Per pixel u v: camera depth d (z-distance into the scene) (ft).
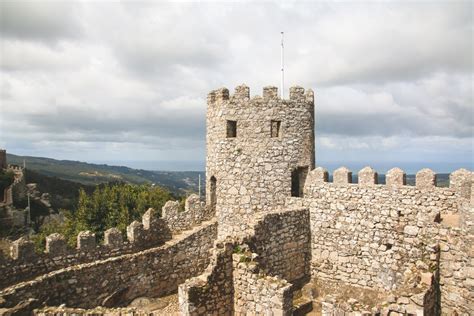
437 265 47.80
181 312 47.21
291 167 71.67
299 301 62.34
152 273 65.92
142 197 150.41
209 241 73.97
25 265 57.88
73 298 56.03
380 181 64.85
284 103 71.15
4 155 204.33
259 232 58.90
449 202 55.72
